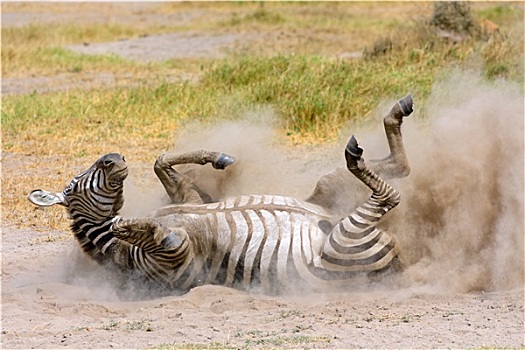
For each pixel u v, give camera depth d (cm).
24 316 1449
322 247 1527
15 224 2127
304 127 3062
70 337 1323
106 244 1589
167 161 1631
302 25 6688
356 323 1364
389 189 1502
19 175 2595
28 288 1631
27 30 6284
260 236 1527
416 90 3231
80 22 7400
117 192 1569
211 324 1379
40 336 1335
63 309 1493
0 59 5122
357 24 6675
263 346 1252
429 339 1274
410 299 1487
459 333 1298
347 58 4644
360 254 1509
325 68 3584
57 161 2769
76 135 3106
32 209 2239
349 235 1500
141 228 1485
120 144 2970
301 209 1564
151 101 3522
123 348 1260
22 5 8606
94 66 5106
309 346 1249
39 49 5456
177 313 1445
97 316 1465
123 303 1537
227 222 1540
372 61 4122
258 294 1544
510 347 1225
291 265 1520
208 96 3491
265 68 3819
